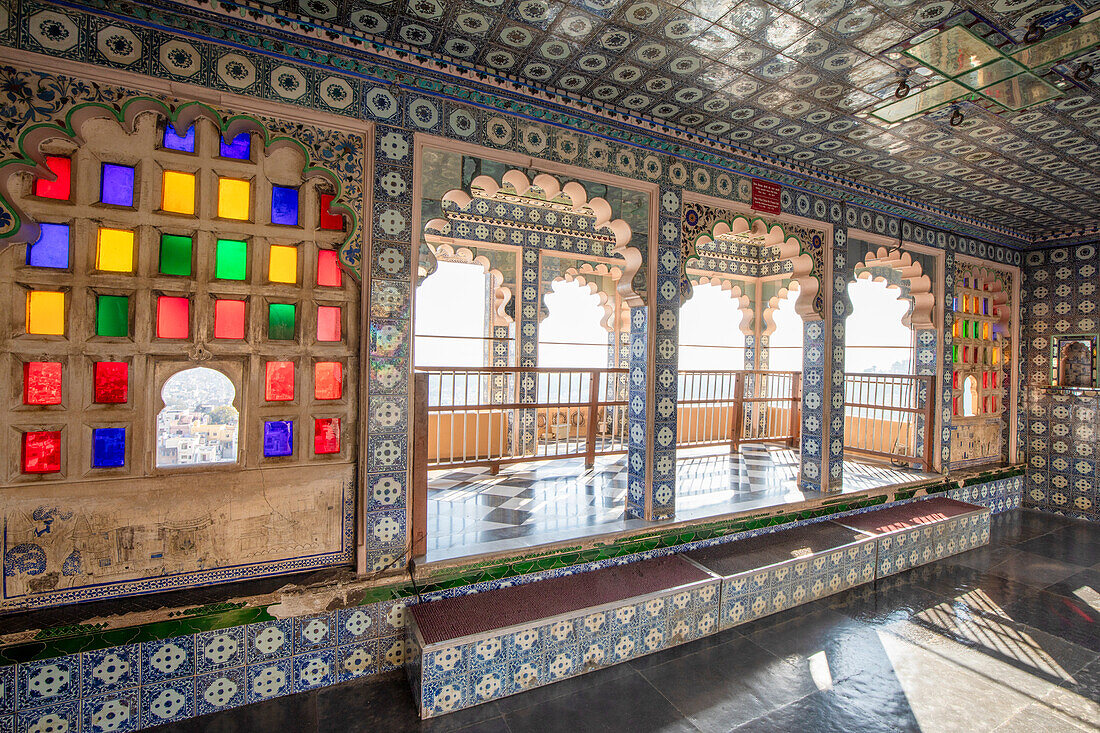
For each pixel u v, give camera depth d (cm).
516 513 393
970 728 249
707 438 794
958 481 574
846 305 488
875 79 314
